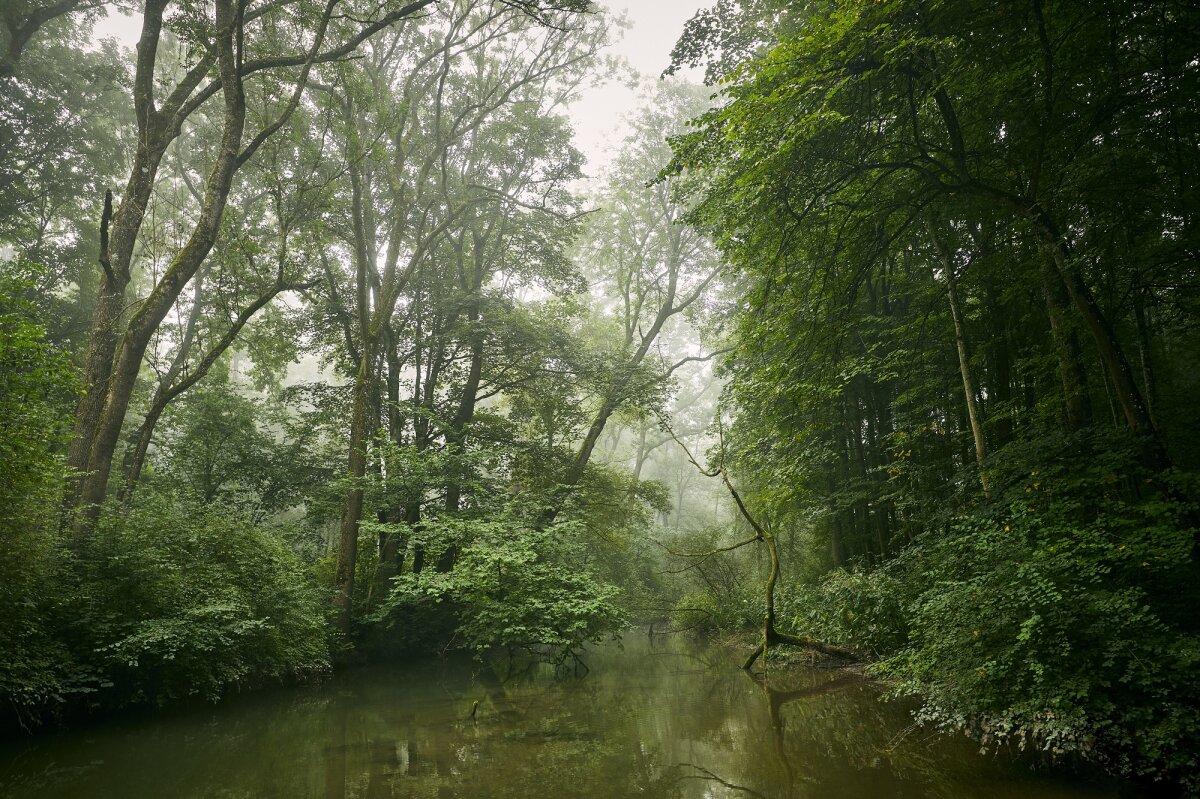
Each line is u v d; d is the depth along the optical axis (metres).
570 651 13.86
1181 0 7.41
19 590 7.90
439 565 17.97
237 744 8.29
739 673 13.35
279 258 14.23
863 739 7.73
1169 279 8.95
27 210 21.98
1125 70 8.24
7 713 8.22
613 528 22.89
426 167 19.17
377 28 13.29
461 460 16.77
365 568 18.58
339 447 21.17
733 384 13.07
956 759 6.61
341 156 18.08
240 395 20.12
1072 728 5.63
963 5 7.92
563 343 21.56
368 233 20.66
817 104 8.62
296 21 13.77
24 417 7.81
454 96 21.61
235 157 12.85
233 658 10.81
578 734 8.67
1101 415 10.23
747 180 9.20
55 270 21.06
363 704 11.07
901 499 12.59
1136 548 6.04
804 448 14.49
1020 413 10.09
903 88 9.19
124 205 12.62
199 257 12.44
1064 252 8.35
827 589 11.26
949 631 6.99
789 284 11.42
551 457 21.27
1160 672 5.45
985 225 10.80
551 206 22.31
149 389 22.94
